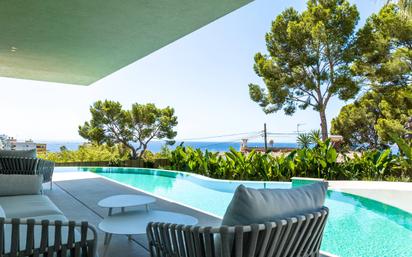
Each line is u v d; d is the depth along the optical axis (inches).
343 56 447.8
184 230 58.4
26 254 66.3
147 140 614.9
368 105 518.0
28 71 306.2
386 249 143.1
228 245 51.8
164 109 633.0
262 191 56.8
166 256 67.2
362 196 233.8
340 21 445.1
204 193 289.9
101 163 500.1
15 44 218.2
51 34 197.8
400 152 314.5
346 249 143.6
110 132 601.9
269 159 349.4
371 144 521.3
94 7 158.4
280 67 486.9
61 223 69.1
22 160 188.2
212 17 169.3
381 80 435.8
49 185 239.1
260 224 52.2
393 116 441.7
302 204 60.7
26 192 138.6
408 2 297.6
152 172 416.8
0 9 160.6
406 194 234.7
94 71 300.5
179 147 447.2
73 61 263.7
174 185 336.2
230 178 346.6
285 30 475.2
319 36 434.3
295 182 292.4
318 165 324.8
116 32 193.6
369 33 437.1
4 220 64.2
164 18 171.5
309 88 460.1
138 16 169.0
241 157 347.3
